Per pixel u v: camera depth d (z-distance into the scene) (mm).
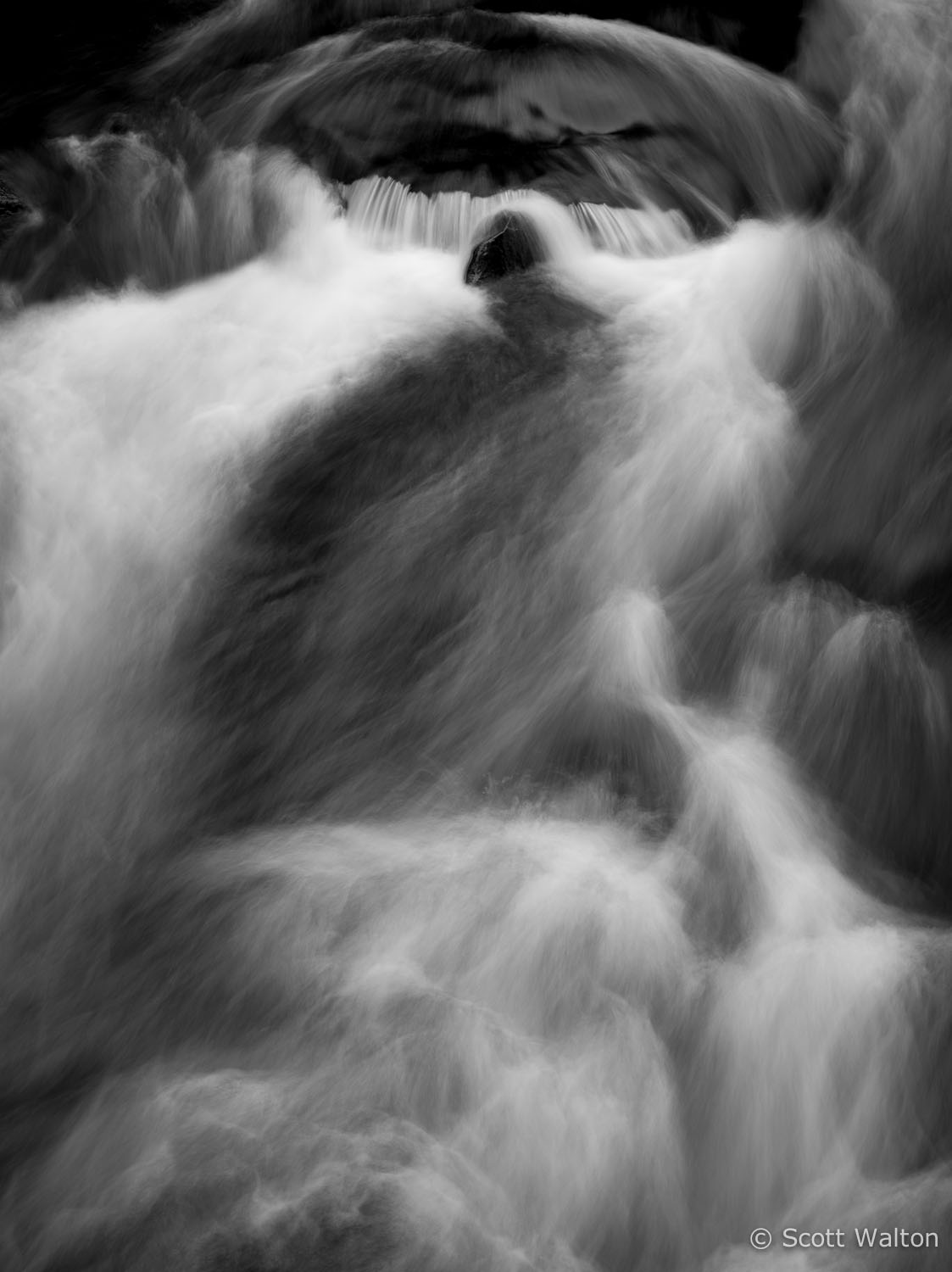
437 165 7910
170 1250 3352
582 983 3877
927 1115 3531
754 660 4902
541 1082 3629
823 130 8594
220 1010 4004
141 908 4430
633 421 5926
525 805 4488
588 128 8125
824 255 7070
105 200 8516
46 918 4551
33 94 10070
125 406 6609
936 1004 3689
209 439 6273
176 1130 3646
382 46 9125
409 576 5395
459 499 5672
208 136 8836
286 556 5594
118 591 5672
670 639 4992
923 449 5605
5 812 4961
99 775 5004
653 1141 3539
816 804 4434
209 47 10367
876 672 4691
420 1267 3256
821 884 4156
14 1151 3727
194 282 7965
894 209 7605
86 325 7395
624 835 4305
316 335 6898
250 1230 3359
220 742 4984
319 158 8219
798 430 5840
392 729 4883
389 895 4184
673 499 5590
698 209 7824
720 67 8875
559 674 4938
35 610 5707
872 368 6195
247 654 5262
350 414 6203
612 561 5359
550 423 5977
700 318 6668
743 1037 3721
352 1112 3609
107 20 11227
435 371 6379
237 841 4582
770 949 3924
